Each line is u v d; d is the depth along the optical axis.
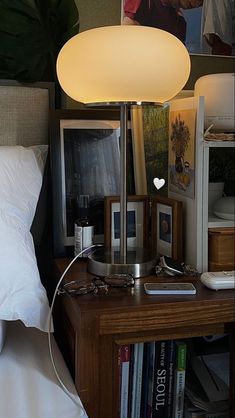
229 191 1.54
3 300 0.94
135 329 0.94
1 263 0.96
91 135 1.31
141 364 1.06
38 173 1.15
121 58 0.93
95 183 1.31
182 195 1.22
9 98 1.31
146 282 1.08
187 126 1.17
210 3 1.50
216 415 1.14
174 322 0.97
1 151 1.13
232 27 1.53
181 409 1.10
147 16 1.45
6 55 1.35
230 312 1.00
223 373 1.19
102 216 1.31
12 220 1.02
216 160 1.53
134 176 1.38
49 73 1.42
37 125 1.34
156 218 1.28
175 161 1.25
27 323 0.96
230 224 1.18
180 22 1.47
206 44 1.51
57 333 1.28
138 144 1.38
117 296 0.99
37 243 1.36
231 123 1.25
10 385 0.93
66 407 0.87
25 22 1.35
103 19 1.42
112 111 1.33
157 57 0.94
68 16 1.36
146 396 1.08
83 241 1.24
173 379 1.09
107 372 0.95
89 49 0.94
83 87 0.99
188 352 1.21
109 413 0.96
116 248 1.24
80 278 1.09
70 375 1.01
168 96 1.03
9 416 0.84
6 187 1.06
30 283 0.98
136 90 0.97
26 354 1.05
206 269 1.16
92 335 0.92
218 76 1.24
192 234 1.18
